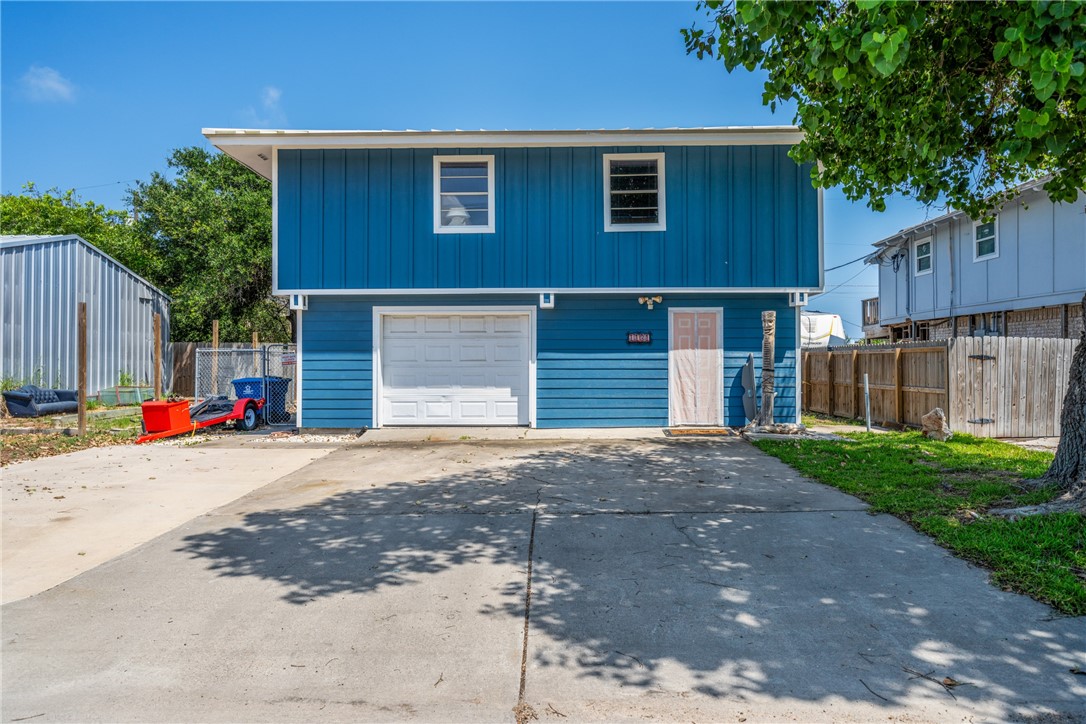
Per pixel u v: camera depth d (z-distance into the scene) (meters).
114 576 4.41
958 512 5.45
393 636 3.50
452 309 11.47
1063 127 4.48
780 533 5.16
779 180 11.20
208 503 6.40
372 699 2.91
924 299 19.70
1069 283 14.41
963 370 10.26
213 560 4.72
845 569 4.37
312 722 2.74
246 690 2.99
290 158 11.27
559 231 11.29
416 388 11.61
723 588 4.09
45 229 23.48
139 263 20.86
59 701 2.90
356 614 3.78
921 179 6.48
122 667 3.20
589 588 4.12
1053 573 4.05
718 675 3.08
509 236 11.28
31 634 3.55
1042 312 15.50
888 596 3.92
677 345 11.45
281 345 14.47
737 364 11.40
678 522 5.51
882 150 6.28
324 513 5.98
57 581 4.33
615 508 6.00
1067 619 3.57
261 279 20.34
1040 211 15.24
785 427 10.57
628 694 2.93
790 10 4.32
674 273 11.23
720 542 4.97
